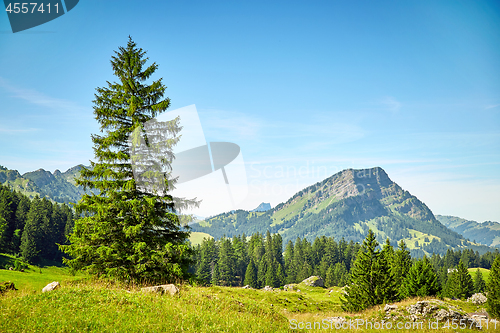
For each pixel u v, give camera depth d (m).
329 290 73.06
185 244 17.67
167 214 17.20
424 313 20.03
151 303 12.84
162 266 16.88
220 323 12.27
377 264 45.31
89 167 17.42
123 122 18.16
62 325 9.91
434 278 48.69
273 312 16.19
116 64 18.30
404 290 51.66
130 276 16.92
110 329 10.07
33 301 11.84
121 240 17.33
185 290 16.16
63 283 15.70
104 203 17.08
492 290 46.09
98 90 18.16
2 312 10.56
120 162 17.64
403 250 65.81
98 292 13.27
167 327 10.81
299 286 76.75
